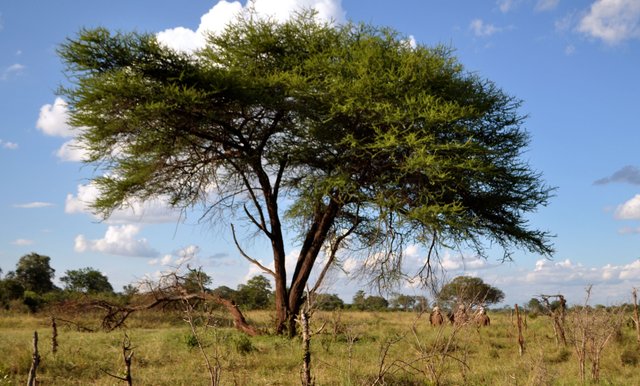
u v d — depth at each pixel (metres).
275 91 18.53
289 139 19.64
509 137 19.41
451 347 14.45
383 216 17.41
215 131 19.00
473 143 16.94
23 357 11.06
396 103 17.38
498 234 19.56
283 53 19.97
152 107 16.50
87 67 17.27
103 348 14.02
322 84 17.66
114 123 17.52
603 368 11.85
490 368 11.88
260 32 19.30
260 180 19.94
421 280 17.81
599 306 12.37
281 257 19.88
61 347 13.34
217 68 18.44
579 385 9.81
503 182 18.72
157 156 19.00
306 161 19.98
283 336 17.81
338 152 19.06
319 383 9.87
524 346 15.30
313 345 14.91
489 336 18.58
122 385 9.70
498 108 19.38
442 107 16.67
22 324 25.19
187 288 18.80
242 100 17.84
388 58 18.36
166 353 13.18
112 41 17.00
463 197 18.72
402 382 10.16
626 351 12.94
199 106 17.39
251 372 11.40
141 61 17.38
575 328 12.02
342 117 18.02
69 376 10.59
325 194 18.00
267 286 31.80
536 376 9.66
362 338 16.52
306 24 19.86
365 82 16.78
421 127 17.17
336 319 15.66
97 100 16.97
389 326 21.95
